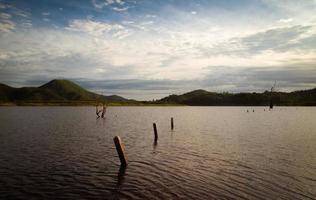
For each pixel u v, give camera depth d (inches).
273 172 809.5
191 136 1647.4
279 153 1106.7
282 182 713.0
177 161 948.0
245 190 648.4
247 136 1654.8
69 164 882.1
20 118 3043.8
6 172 772.6
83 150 1131.9
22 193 608.4
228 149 1195.3
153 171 808.3
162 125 2434.8
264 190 649.6
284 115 4365.2
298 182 714.2
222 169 839.7
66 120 2842.0
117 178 730.2
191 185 678.5
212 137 1603.1
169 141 1432.1
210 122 2832.2
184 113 5221.5
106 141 1391.5
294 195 619.8
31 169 810.8
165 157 1015.0
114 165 878.4
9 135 1567.4
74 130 1902.1
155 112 5570.9
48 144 1268.5
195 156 1037.8
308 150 1176.8
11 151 1080.8
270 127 2263.8
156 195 605.0
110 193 614.9
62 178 723.4
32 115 3671.3
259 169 844.0
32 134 1630.2
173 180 718.5
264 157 1025.5
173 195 606.9
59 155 1021.8
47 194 604.7
